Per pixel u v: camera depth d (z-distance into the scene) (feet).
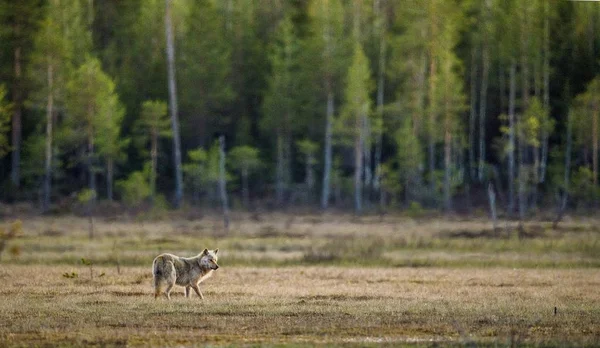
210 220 180.24
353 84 212.02
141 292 69.87
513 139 224.53
